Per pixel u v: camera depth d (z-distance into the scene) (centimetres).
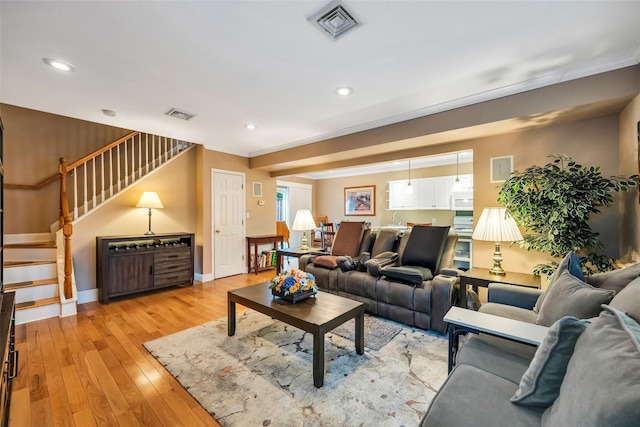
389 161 411
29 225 384
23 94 260
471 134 311
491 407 100
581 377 80
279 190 802
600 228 262
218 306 348
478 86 252
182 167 471
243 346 242
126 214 409
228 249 509
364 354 227
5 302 191
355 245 381
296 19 163
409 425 153
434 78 237
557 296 152
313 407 167
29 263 328
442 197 625
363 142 367
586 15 161
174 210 460
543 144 288
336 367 208
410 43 187
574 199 223
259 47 191
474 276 262
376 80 239
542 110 243
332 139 403
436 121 305
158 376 200
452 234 321
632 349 73
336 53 199
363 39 183
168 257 413
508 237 253
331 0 148
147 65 212
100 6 150
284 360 219
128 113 312
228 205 509
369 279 311
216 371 204
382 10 156
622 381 67
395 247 355
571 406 78
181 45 187
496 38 183
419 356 223
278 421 156
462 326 150
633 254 223
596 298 130
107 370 207
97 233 381
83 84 241
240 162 529
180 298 380
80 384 190
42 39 179
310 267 372
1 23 162
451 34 178
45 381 193
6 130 372
